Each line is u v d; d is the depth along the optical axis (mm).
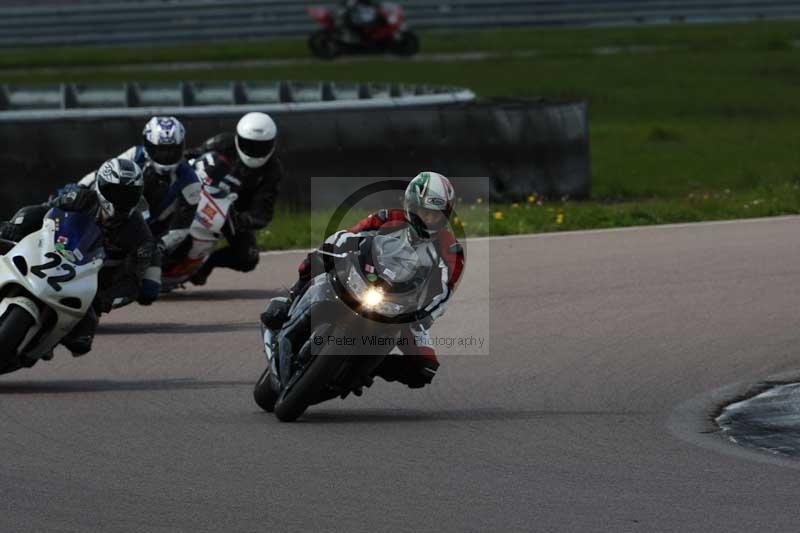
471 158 54656
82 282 26891
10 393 27203
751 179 63219
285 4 135000
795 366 30391
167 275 37938
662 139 78312
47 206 28469
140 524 18406
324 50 122125
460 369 30094
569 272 41375
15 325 26219
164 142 34906
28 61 116312
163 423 24641
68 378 28906
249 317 36312
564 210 52688
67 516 18734
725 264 42438
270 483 20578
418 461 22109
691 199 55500
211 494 19922
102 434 23656
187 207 36438
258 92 71688
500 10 141750
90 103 74500
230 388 27984
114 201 28203
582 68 112188
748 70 111938
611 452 22969
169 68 112312
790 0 146250
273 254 46125
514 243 46969
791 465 22156
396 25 121875
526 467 21828
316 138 52062
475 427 24812
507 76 105938
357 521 18688
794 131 81438
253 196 39406
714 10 145375
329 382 24531
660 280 40031
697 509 19484
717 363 30594
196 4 133500
